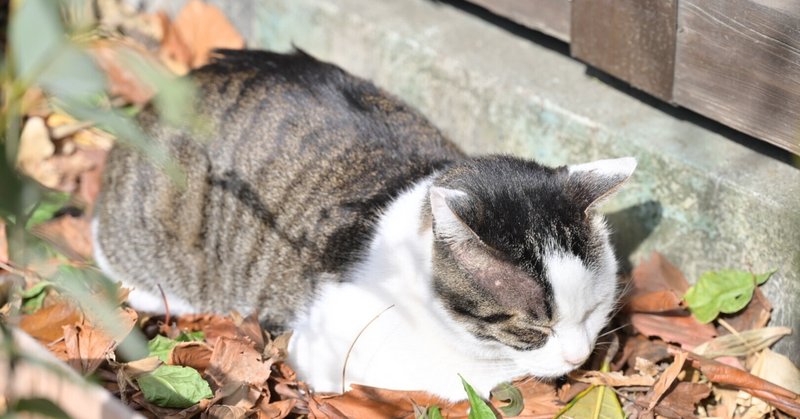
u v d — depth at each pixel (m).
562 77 1.32
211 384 1.17
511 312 1.13
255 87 1.26
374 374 1.19
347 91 1.27
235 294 1.26
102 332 1.15
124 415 1.05
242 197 1.24
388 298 1.17
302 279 1.22
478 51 1.35
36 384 1.06
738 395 1.20
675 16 1.22
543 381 1.20
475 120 1.34
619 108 1.28
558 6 1.30
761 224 1.21
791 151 1.21
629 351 1.23
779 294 1.22
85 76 0.90
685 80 1.24
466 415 1.18
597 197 1.14
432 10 1.40
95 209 1.30
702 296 1.23
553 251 1.12
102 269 1.29
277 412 1.17
